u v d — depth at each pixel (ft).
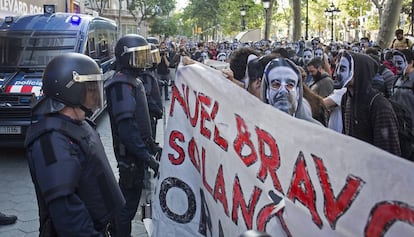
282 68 9.58
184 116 9.78
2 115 25.38
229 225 8.43
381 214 6.24
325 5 199.72
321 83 17.58
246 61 13.99
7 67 29.25
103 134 33.81
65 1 82.79
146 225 13.42
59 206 7.02
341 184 6.62
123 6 216.74
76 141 7.43
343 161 6.63
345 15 190.49
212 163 8.98
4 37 30.71
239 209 8.20
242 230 8.07
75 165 7.23
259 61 11.27
